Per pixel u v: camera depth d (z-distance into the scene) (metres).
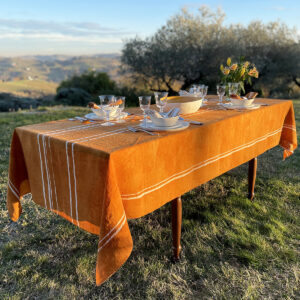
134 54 15.33
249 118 2.11
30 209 2.50
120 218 1.27
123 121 1.90
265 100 2.75
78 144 1.35
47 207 1.71
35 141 1.61
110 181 1.22
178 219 1.72
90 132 1.60
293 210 2.42
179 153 1.57
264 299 1.52
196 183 1.76
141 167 1.36
